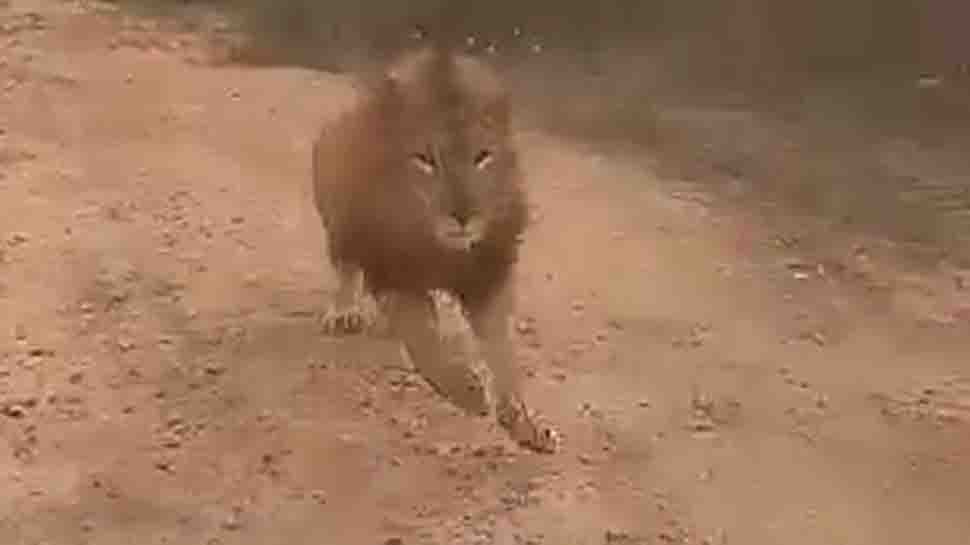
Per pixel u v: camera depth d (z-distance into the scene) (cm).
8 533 816
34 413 927
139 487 860
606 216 1251
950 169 1390
